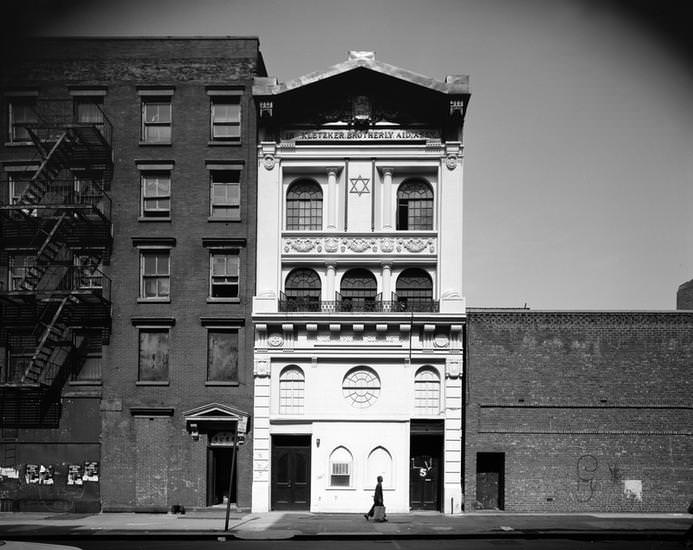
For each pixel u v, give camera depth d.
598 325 31.11
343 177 32.44
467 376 31.08
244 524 26.39
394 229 32.25
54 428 31.69
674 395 30.72
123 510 30.95
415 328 31.17
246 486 31.02
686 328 31.02
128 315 32.16
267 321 31.22
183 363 31.75
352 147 32.44
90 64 33.44
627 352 30.97
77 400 31.77
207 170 32.78
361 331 31.23
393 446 30.77
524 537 23.80
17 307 32.56
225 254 32.56
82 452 31.50
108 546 22.16
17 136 33.72
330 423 30.95
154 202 33.00
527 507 30.34
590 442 30.61
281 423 31.00
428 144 32.19
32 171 33.25
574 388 30.86
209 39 33.34
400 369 31.20
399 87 32.38
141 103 33.38
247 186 32.62
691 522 26.53
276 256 31.95
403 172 32.66
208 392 31.56
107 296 32.25
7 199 33.31
